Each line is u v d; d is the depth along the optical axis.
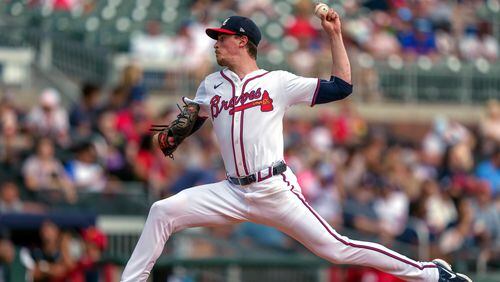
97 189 56.91
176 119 27.34
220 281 48.56
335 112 79.06
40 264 45.72
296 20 87.19
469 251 55.09
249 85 26.81
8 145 57.62
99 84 75.88
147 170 57.94
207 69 78.31
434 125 78.88
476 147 75.88
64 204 55.47
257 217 27.17
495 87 87.19
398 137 78.88
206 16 87.94
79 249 48.00
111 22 88.38
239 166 26.86
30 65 76.62
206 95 27.42
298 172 58.25
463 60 91.25
